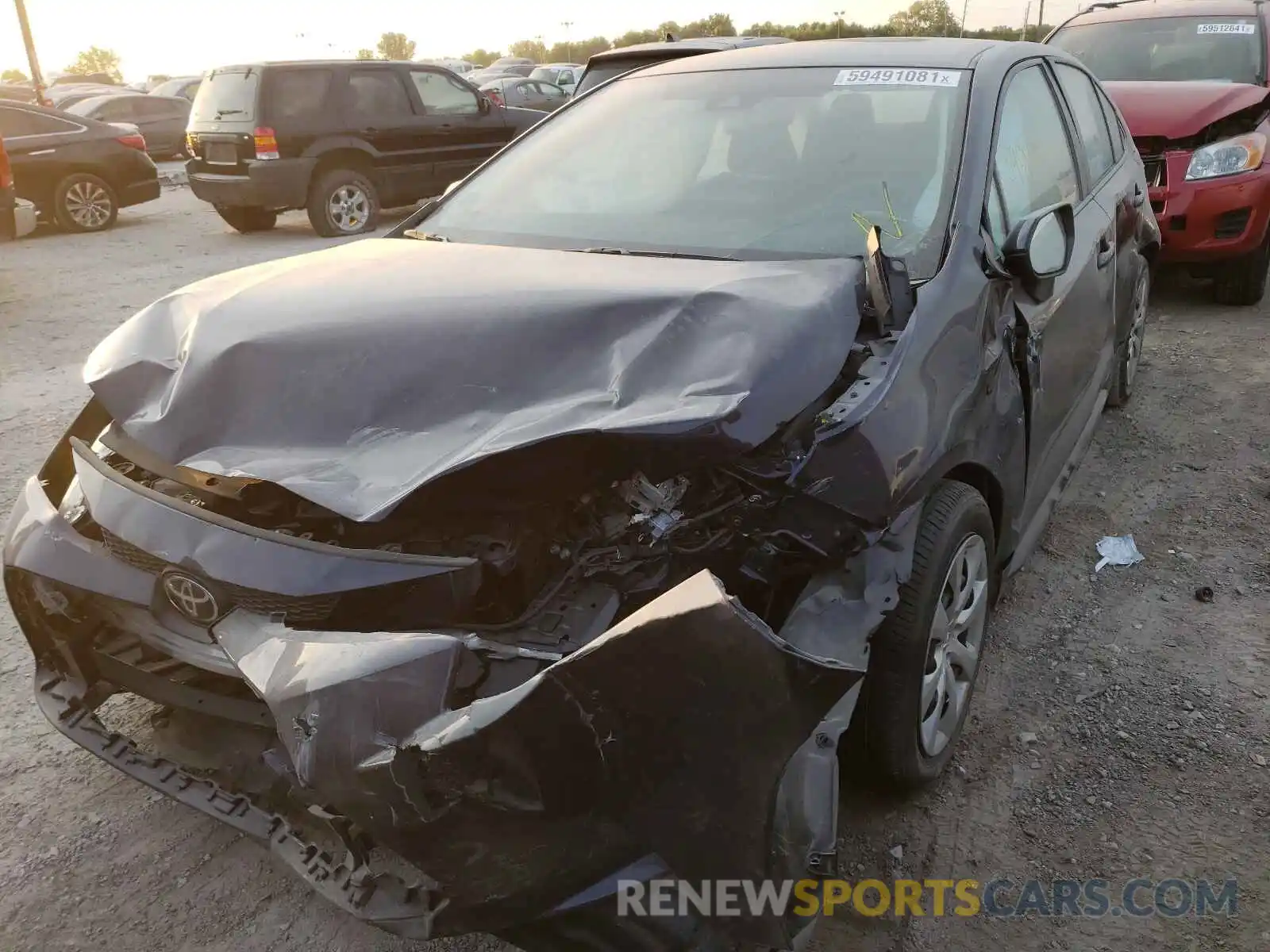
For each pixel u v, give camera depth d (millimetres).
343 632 1765
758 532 1971
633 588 1887
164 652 2037
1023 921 2264
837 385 2123
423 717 1616
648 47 8789
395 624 1821
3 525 4039
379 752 1618
